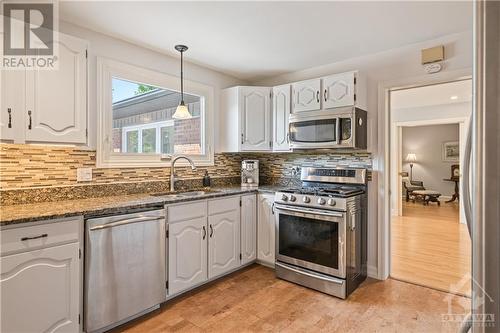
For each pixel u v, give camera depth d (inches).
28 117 74.1
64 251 71.3
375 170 117.8
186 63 127.7
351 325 84.0
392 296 101.7
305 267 109.7
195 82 131.1
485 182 23.5
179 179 125.0
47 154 89.6
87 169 98.0
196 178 132.3
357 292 104.8
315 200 106.5
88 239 75.4
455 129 328.8
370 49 113.9
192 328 82.8
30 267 66.0
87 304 75.3
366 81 119.0
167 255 93.5
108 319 78.8
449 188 332.8
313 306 94.9
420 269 125.8
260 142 135.8
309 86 122.3
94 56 98.8
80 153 96.5
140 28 96.1
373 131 118.2
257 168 142.1
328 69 131.1
